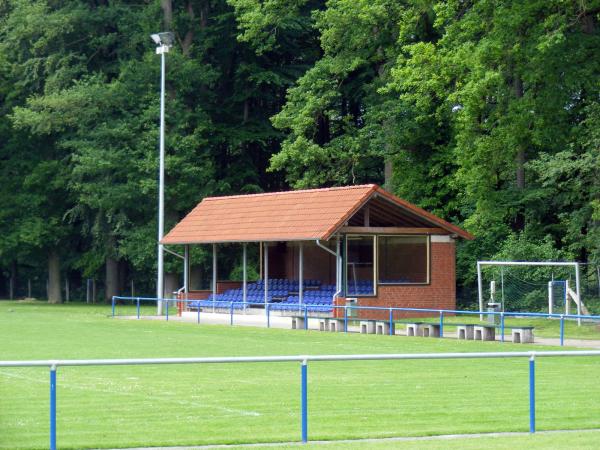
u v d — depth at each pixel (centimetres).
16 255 8825
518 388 2633
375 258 5512
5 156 8919
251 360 1702
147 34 8169
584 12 5012
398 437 1895
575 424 2056
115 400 2405
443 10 5588
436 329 4541
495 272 6025
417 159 7162
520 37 5109
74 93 7888
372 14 6688
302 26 7950
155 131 7894
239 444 1820
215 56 8669
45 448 1781
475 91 5238
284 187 8875
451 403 2348
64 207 8869
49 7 8288
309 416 2152
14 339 4397
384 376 2923
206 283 8925
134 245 8031
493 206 5978
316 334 4728
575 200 6147
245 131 8375
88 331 4947
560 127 5431
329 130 8088
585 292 5597
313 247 6212
